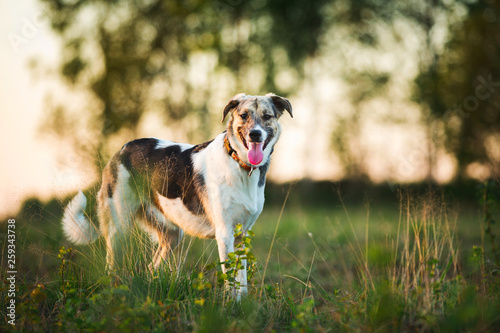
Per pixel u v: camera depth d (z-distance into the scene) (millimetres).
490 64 14031
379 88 15211
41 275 4430
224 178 4102
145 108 14562
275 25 15852
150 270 3861
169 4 14367
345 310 3510
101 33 14484
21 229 4402
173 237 4766
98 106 14312
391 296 3471
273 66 15570
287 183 13234
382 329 3160
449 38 14422
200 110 14641
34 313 3377
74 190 4453
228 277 3598
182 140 14500
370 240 6816
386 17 15188
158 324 3072
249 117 4094
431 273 3619
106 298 3479
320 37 15758
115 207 4605
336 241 7184
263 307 3711
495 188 4602
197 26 15016
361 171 14477
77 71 14078
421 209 4270
